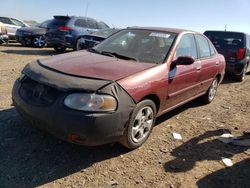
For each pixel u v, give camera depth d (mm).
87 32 14250
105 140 3643
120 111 3654
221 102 7523
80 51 5098
